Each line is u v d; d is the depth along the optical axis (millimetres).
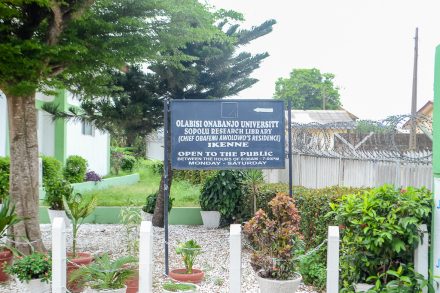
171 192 16797
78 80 8641
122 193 16969
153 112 11891
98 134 23219
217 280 6945
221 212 11688
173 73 11172
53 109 11727
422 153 7617
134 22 7754
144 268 4805
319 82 52750
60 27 7191
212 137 7652
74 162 17672
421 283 4750
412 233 4781
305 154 11586
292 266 5266
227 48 11664
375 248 4891
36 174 7684
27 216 7516
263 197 9750
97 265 5578
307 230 7266
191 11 8523
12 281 6770
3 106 14414
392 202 5004
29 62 6758
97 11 8078
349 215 5066
